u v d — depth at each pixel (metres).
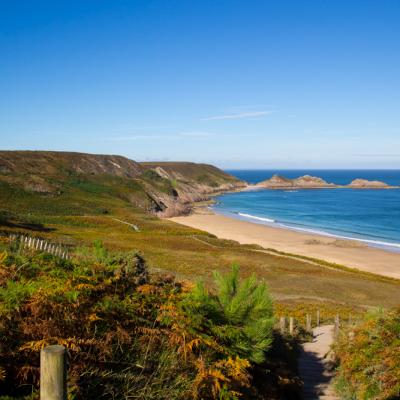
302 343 14.72
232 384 5.30
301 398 8.02
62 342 4.12
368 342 8.83
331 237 72.62
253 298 6.51
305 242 66.00
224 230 79.31
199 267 35.62
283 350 9.99
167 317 5.37
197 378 4.78
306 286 32.66
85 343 4.31
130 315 5.13
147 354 4.84
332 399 8.49
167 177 175.75
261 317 6.25
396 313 8.79
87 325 4.61
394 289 34.19
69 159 128.00
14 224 43.06
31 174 95.38
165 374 4.74
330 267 45.47
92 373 4.20
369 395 7.50
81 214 71.38
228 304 6.39
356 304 27.86
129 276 6.40
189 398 4.71
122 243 44.41
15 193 75.50
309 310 23.30
